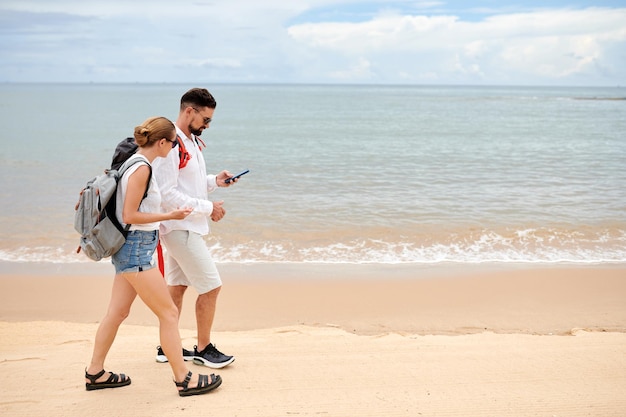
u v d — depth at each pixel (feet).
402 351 14.17
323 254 27.48
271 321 18.85
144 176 9.96
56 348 14.51
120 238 10.01
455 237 30.27
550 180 46.80
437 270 24.89
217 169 52.80
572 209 36.04
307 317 19.24
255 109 197.57
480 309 20.02
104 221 9.91
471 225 32.35
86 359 13.12
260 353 13.93
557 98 347.15
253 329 18.08
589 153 65.62
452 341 15.33
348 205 37.50
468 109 201.05
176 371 10.97
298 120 133.49
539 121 129.90
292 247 28.55
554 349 14.29
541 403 10.92
